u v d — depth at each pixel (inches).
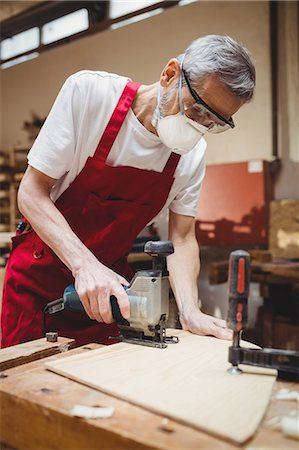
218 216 126.0
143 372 36.5
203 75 45.3
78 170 55.7
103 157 54.3
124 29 155.8
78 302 48.0
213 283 104.9
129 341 45.6
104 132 53.4
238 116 133.3
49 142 51.2
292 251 112.7
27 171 53.4
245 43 131.3
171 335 49.3
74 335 59.9
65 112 51.2
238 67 45.0
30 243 60.4
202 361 39.8
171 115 49.3
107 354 41.1
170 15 145.3
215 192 126.3
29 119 183.9
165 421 28.3
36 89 181.5
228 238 124.7
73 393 32.3
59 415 28.8
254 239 121.0
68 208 57.7
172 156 58.0
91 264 48.0
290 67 124.9
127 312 43.9
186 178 61.4
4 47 195.3
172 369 37.4
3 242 129.7
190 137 50.3
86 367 37.1
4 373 36.5
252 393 32.6
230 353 37.2
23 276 59.9
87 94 51.9
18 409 31.2
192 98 46.8
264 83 128.7
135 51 153.3
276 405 31.5
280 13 126.0
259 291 117.6
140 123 54.1
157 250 43.4
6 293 61.0
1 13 176.1
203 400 31.0
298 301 110.4
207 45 46.3
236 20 132.9
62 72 173.0
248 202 121.3
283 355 35.9
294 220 112.3
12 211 154.4
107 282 45.5
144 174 56.6
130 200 58.4
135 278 44.1
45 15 176.4
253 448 25.4
